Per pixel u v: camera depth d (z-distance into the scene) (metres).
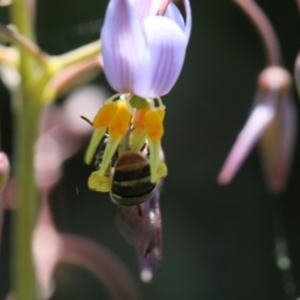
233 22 0.39
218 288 0.39
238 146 0.22
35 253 0.21
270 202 0.40
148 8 0.17
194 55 0.39
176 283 0.39
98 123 0.17
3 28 0.20
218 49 0.39
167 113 0.39
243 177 0.40
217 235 0.40
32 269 0.21
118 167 0.17
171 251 0.39
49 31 0.36
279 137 0.22
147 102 0.17
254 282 0.40
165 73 0.17
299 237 0.40
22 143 0.21
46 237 0.22
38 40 0.35
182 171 0.40
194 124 0.40
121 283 0.22
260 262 0.40
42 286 0.22
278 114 0.22
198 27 0.39
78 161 0.39
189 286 0.39
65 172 0.39
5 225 0.39
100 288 0.37
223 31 0.39
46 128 0.24
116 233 0.39
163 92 0.17
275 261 0.40
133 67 0.17
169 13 0.17
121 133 0.17
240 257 0.40
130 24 0.17
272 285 0.40
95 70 0.21
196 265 0.39
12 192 0.23
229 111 0.40
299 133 0.40
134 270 0.39
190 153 0.40
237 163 0.22
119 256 0.39
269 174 0.22
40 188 0.23
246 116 0.39
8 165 0.19
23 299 0.21
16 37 0.20
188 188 0.40
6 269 0.39
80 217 0.39
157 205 0.18
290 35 0.39
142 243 0.18
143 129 0.17
